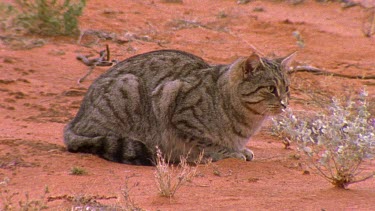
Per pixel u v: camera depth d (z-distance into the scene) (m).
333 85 20.33
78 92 18.31
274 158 13.70
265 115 13.27
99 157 13.05
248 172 12.35
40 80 19.05
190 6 29.45
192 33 25.19
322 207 9.82
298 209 9.72
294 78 20.47
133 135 13.27
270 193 10.74
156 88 13.22
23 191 10.79
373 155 10.76
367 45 24.75
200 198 10.38
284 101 13.15
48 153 13.05
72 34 22.97
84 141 13.10
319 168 12.11
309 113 16.22
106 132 13.20
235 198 10.38
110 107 13.22
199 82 13.22
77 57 21.03
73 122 13.72
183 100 13.05
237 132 13.24
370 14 28.31
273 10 29.50
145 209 9.77
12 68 19.61
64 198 10.37
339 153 10.90
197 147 13.17
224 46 23.86
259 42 24.62
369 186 11.26
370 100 17.91
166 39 24.14
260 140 15.72
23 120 16.03
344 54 23.73
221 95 13.09
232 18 27.59
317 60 22.92
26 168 12.12
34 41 21.81
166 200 10.22
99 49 22.16
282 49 23.89
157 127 13.21
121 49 22.34
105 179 11.55
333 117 11.16
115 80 13.41
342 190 10.84
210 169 12.40
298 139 11.54
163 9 28.27
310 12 29.23
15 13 23.16
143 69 13.53
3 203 9.99
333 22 27.62
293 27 26.39
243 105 13.05
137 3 28.50
